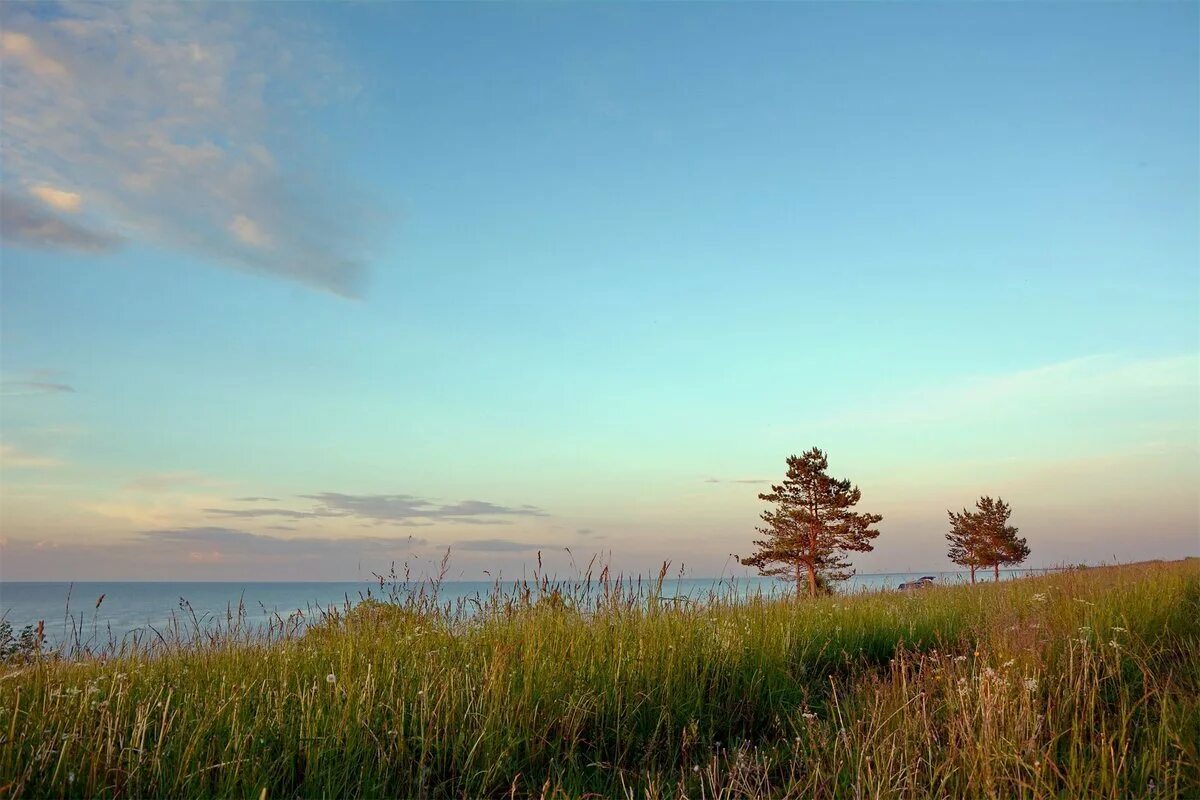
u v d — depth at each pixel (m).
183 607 6.53
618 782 4.79
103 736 4.43
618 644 6.46
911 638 8.74
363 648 6.09
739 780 4.37
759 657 7.04
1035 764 4.04
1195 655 6.36
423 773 4.59
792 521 40.59
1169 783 4.04
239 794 4.25
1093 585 11.36
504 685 5.54
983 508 52.41
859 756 4.35
